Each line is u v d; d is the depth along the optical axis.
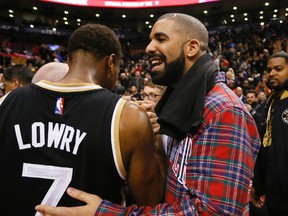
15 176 0.86
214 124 0.87
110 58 0.99
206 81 0.95
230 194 0.80
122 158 0.86
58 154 0.85
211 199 0.80
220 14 22.42
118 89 6.25
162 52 1.00
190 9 21.72
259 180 2.01
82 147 0.84
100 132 0.85
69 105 0.88
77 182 0.85
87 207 0.81
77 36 0.98
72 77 0.94
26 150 0.86
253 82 9.73
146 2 20.92
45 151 0.85
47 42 21.69
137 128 0.86
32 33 21.30
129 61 16.47
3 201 0.88
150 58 1.04
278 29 17.94
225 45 17.23
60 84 0.91
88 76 0.95
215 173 0.82
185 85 0.97
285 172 1.84
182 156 0.92
